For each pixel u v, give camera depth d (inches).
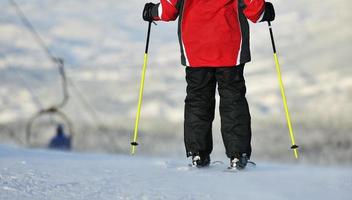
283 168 335.0
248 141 349.1
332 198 218.8
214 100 361.7
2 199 216.7
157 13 370.6
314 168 331.0
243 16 358.3
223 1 355.3
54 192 228.5
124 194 225.1
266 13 366.9
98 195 223.6
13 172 273.1
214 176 278.5
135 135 383.2
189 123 358.0
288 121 384.5
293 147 376.8
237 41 355.3
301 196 222.4
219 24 354.3
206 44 355.3
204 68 358.3
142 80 387.9
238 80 355.9
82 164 321.7
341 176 275.6
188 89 362.9
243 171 312.7
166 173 287.7
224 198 218.2
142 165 327.6
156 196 221.5
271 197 220.4
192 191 231.8
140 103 385.4
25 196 221.5
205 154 354.9
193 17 358.0
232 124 350.6
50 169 290.5
